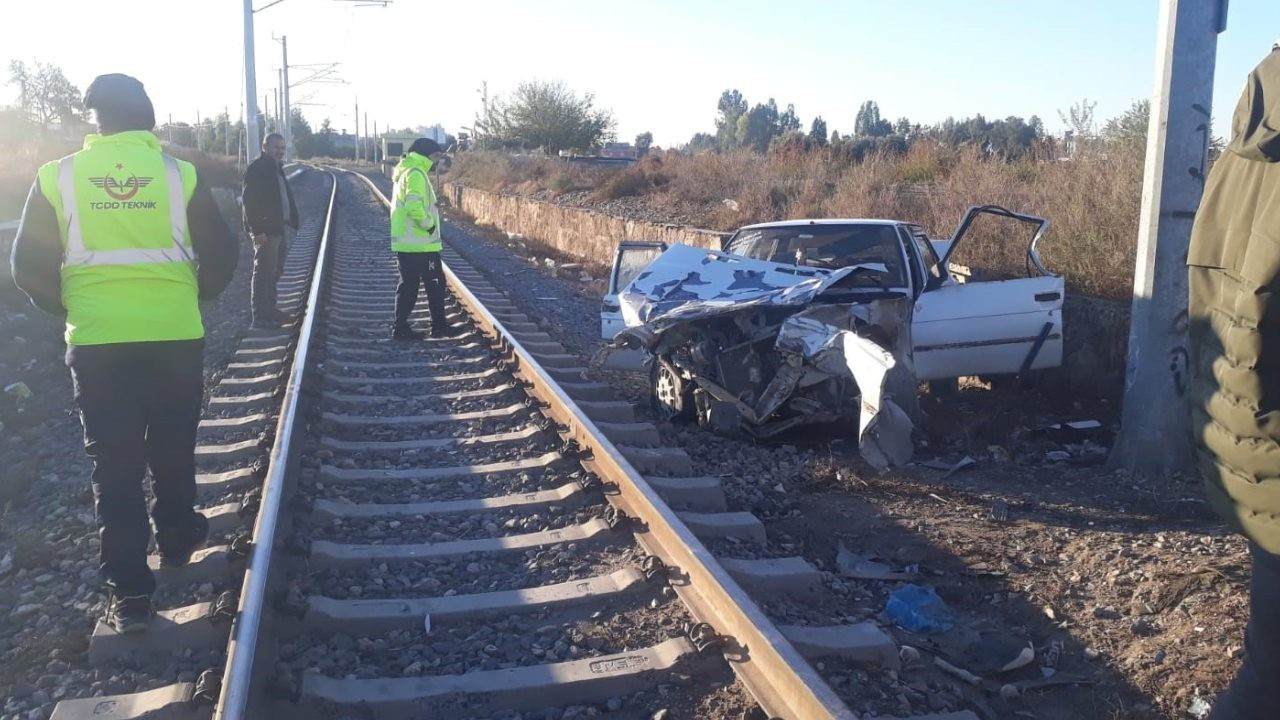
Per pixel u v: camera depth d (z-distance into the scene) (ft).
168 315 13.82
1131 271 31.30
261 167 36.68
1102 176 34.96
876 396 19.93
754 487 21.11
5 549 17.58
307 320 33.22
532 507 18.92
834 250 28.19
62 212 13.33
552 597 15.06
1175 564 16.47
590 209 73.77
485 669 13.23
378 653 13.75
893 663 13.57
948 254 27.91
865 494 20.98
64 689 12.85
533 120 173.37
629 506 18.30
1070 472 22.86
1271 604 7.36
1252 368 6.64
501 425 24.59
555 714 12.29
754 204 59.88
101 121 13.85
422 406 26.50
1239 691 8.08
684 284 27.32
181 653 13.69
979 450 24.75
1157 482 21.52
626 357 30.01
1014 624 15.35
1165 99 21.11
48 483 21.01
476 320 38.09
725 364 25.07
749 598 13.57
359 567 16.28
